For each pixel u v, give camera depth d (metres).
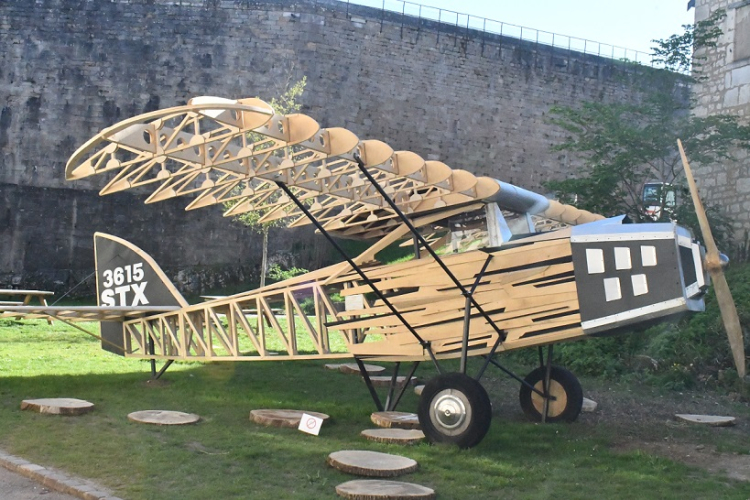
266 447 6.79
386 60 34.22
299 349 14.77
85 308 10.05
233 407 8.95
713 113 19.67
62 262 30.36
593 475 6.30
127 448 6.53
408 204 8.47
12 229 30.12
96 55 31.67
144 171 6.79
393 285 8.39
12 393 9.29
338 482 5.73
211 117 6.09
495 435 7.82
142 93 31.80
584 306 7.27
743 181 18.61
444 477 5.99
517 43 36.34
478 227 8.10
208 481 5.66
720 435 8.53
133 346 11.41
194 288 30.00
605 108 19.81
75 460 6.11
